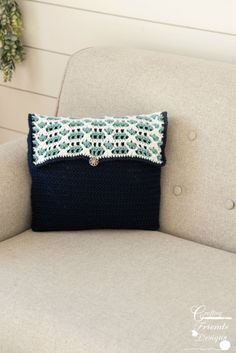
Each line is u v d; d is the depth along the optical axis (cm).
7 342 142
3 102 265
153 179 178
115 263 160
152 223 180
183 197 179
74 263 159
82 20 230
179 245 172
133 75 187
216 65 181
